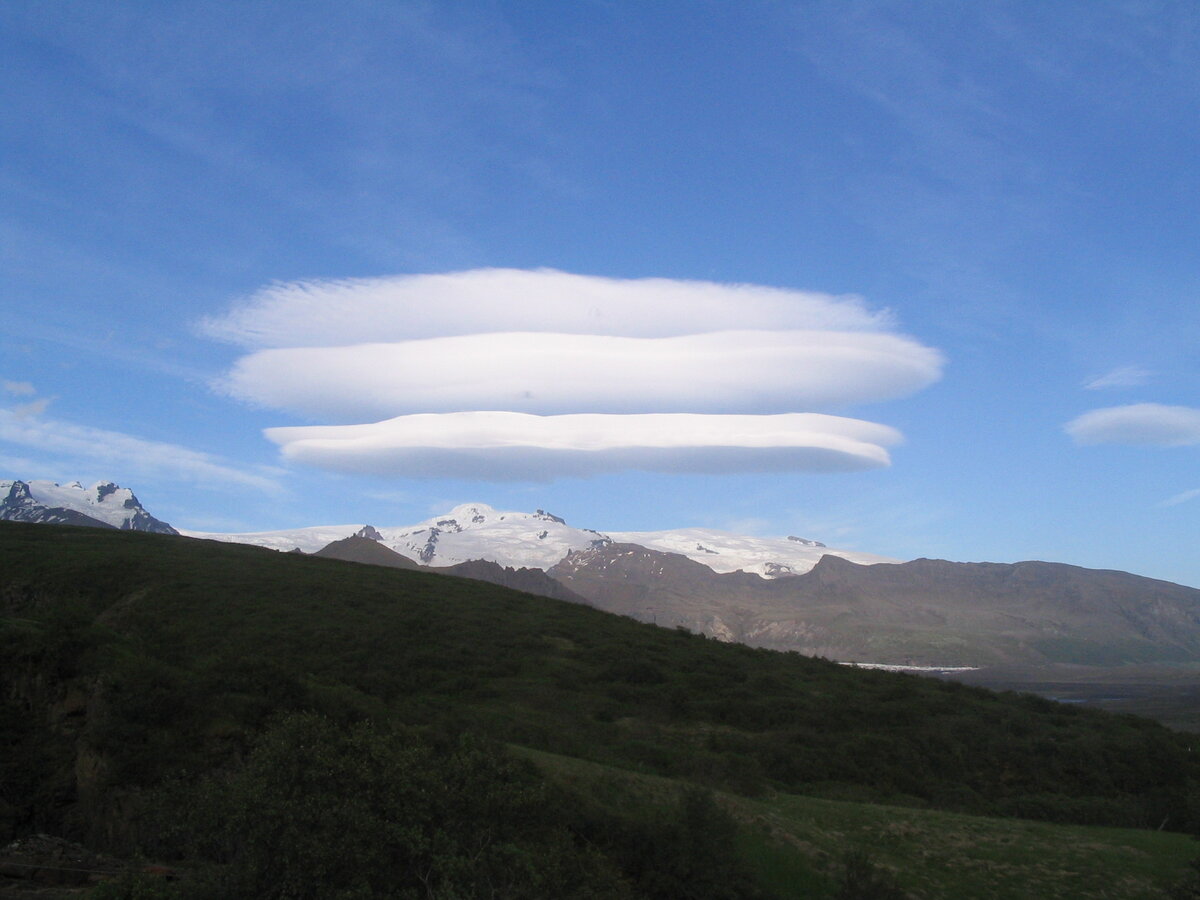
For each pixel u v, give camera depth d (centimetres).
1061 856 1980
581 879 1281
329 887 1030
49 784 1772
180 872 1301
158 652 2320
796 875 1747
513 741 2542
